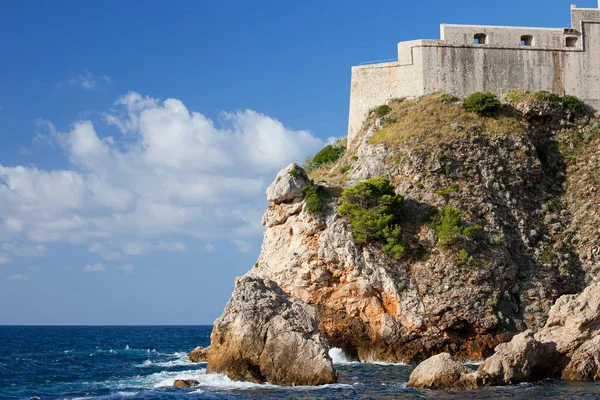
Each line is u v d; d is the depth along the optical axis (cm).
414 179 5862
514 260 5547
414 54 6844
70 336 13162
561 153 6419
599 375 3634
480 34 6894
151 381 4009
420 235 5494
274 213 5728
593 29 7050
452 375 3472
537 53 6894
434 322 5059
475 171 5922
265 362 3691
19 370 4938
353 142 6950
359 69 7144
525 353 3566
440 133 6122
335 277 5331
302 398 3225
